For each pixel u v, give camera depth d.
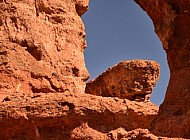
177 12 23.31
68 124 20.34
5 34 27.06
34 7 28.27
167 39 23.50
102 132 20.33
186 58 23.00
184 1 22.88
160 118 21.64
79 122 20.34
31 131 20.38
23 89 25.73
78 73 28.73
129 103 21.36
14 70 25.84
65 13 29.33
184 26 23.16
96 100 20.80
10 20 27.44
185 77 22.52
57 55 28.20
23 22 27.61
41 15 28.47
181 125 20.66
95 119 20.48
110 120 20.59
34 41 27.42
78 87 28.23
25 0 28.05
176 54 23.31
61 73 27.95
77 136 20.05
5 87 25.16
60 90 26.98
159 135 21.00
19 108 20.59
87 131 20.12
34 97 21.11
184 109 21.70
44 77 26.61
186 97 21.84
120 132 19.98
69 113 20.38
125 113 20.84
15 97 21.50
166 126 21.09
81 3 30.19
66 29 29.08
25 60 26.53
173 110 21.88
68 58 28.56
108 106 20.72
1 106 20.73
